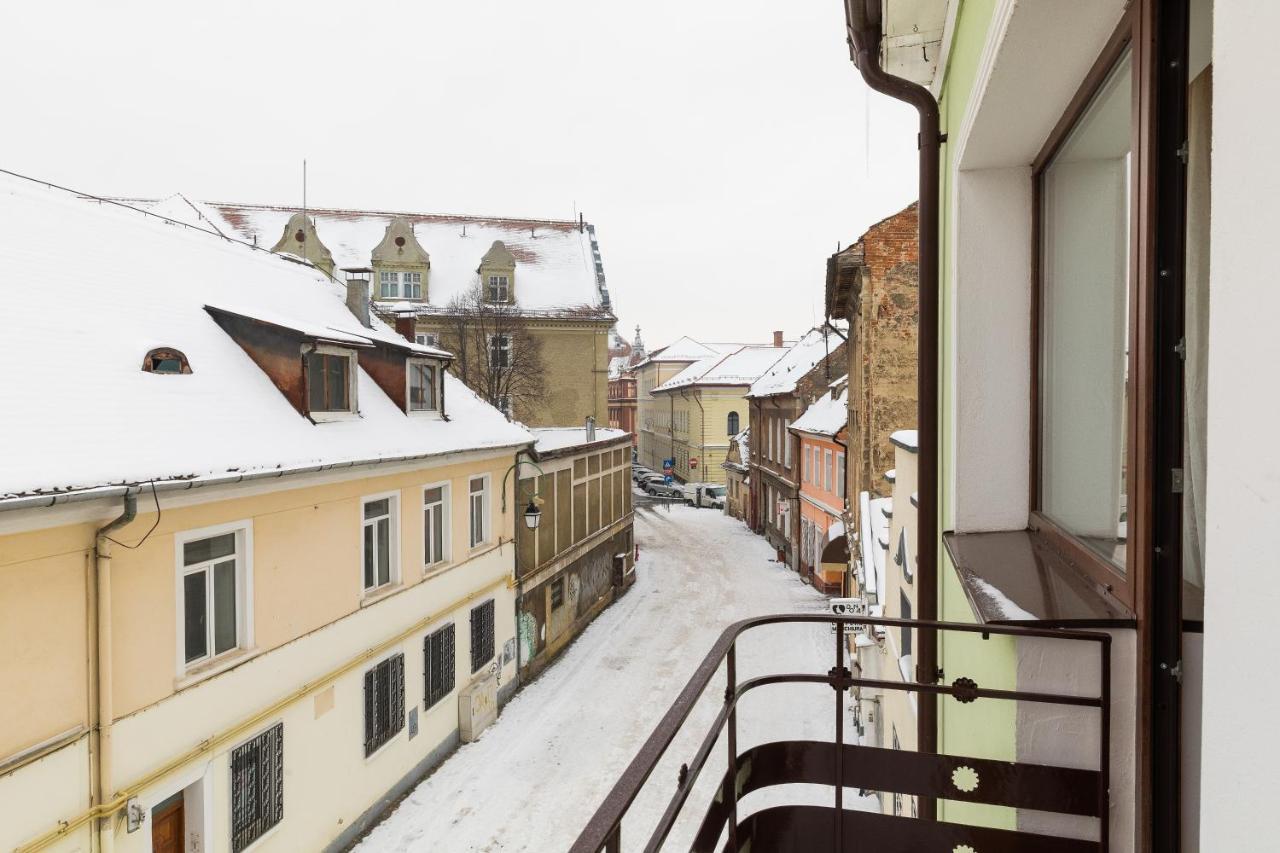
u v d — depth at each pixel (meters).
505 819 10.96
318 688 9.70
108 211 11.21
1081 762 1.96
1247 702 0.90
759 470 35.75
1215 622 0.99
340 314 15.17
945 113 4.04
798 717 13.98
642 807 10.93
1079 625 1.93
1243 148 0.92
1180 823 1.82
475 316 31.50
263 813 8.67
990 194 3.40
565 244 36.47
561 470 19.05
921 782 2.03
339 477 10.09
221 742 8.10
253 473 8.20
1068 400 2.87
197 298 10.95
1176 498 1.82
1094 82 2.51
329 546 9.98
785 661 17.36
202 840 7.88
